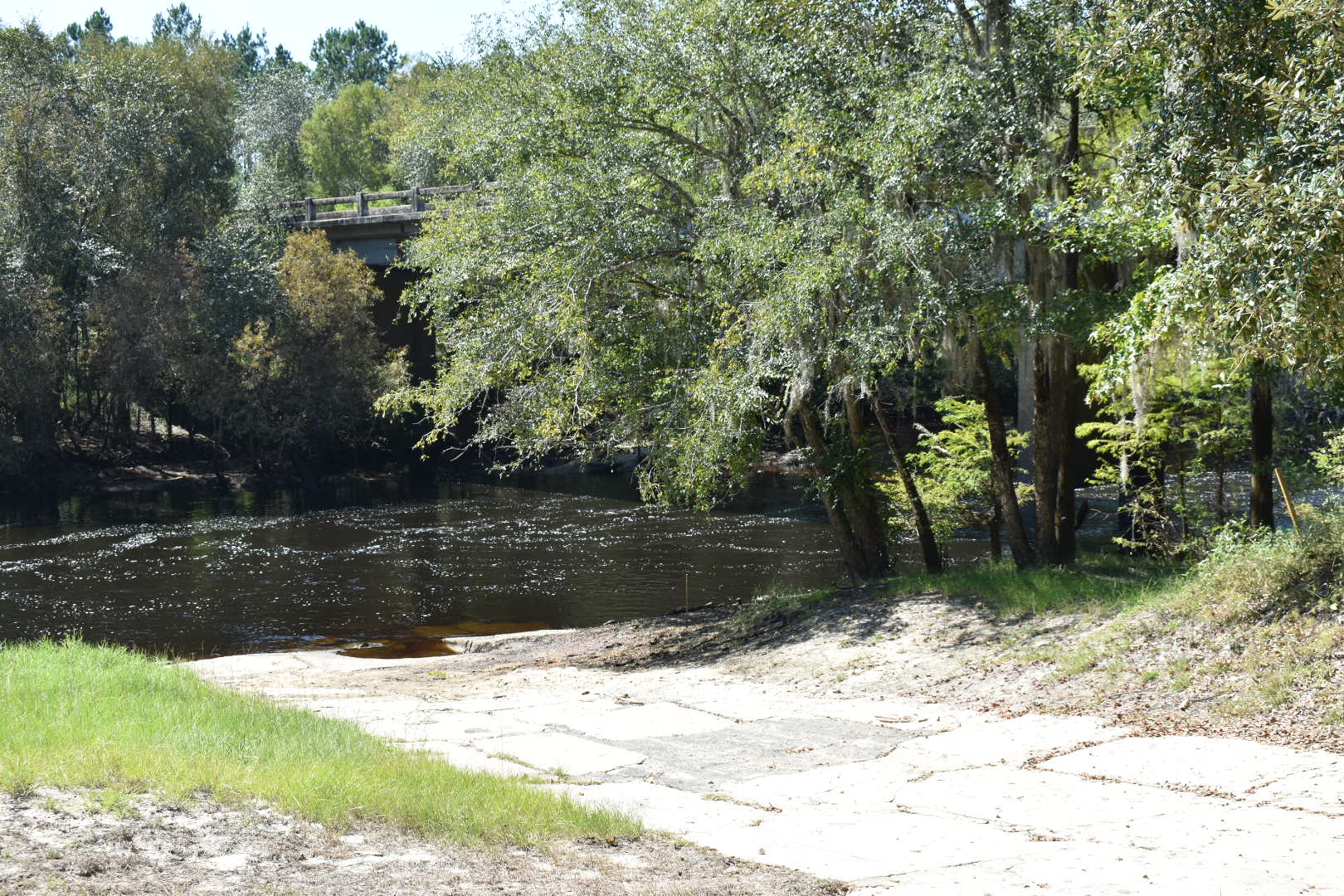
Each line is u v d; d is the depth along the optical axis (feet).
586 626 70.33
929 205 48.19
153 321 142.00
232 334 145.79
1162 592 43.78
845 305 48.11
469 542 104.06
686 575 85.87
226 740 26.37
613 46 55.36
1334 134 26.12
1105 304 46.78
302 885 17.11
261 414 146.72
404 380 149.48
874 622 50.49
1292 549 39.22
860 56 48.49
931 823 23.09
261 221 162.50
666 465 54.90
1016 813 23.75
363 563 93.40
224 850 18.52
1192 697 32.73
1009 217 45.14
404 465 169.58
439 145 62.75
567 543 102.63
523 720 36.40
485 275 58.54
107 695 31.45
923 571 65.05
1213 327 30.17
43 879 16.16
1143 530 66.13
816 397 64.23
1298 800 23.50
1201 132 30.63
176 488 148.25
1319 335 28.55
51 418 149.48
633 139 56.34
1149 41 31.86
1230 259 28.48
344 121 251.19
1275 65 29.58
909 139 44.65
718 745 32.01
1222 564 41.65
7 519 121.90
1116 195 35.83
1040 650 40.65
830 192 49.16
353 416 153.58
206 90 172.65
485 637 66.03
